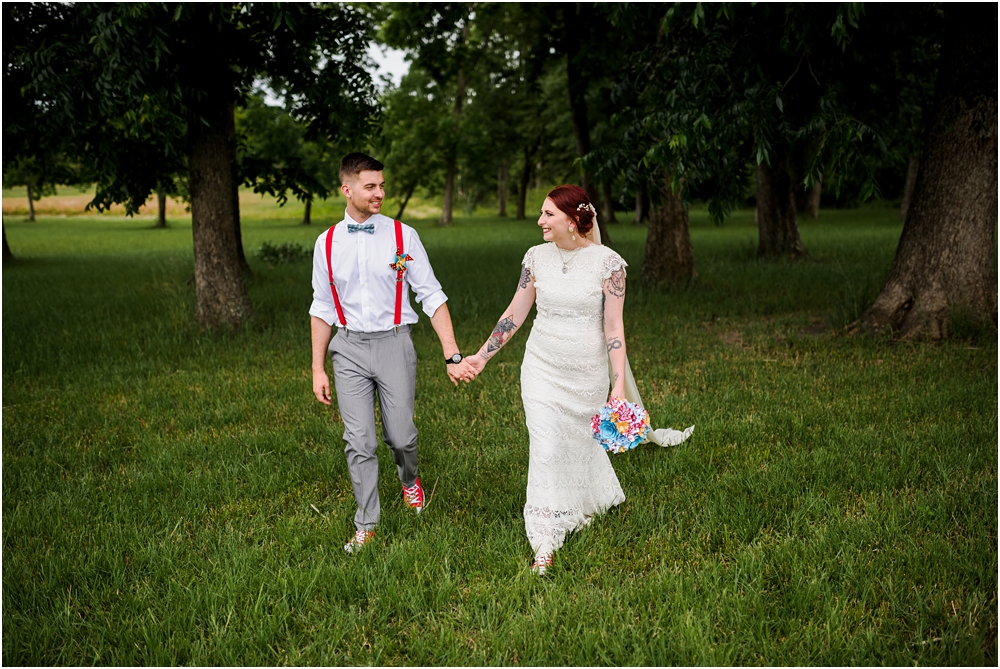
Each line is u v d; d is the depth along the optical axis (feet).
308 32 27.25
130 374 21.09
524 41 55.77
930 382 17.52
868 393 17.10
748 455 13.52
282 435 15.40
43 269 52.31
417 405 17.43
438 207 224.33
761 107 19.22
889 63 26.73
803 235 69.51
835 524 10.64
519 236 87.86
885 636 8.34
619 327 10.52
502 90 122.52
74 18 21.01
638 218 106.52
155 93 21.39
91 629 8.80
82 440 15.80
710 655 8.00
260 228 127.95
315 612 9.17
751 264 44.16
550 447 10.52
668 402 16.76
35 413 17.53
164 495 12.63
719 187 21.68
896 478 12.17
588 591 9.34
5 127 23.48
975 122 20.77
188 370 21.53
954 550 9.96
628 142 22.26
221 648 8.36
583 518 11.05
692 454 13.47
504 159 140.97
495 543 10.41
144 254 66.54
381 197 10.71
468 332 25.77
